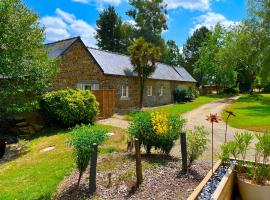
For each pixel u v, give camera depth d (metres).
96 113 20.00
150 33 62.44
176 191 6.88
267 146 6.32
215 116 6.98
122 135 14.71
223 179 5.90
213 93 69.06
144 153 10.28
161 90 38.16
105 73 26.91
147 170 8.30
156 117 9.54
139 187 7.21
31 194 7.72
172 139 9.68
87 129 8.14
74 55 24.48
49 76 17.97
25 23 16.33
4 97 16.30
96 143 7.55
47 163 10.95
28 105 16.84
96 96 22.23
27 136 17.70
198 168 8.52
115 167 8.79
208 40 68.56
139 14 63.50
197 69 69.25
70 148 12.88
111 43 60.47
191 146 8.45
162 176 7.84
